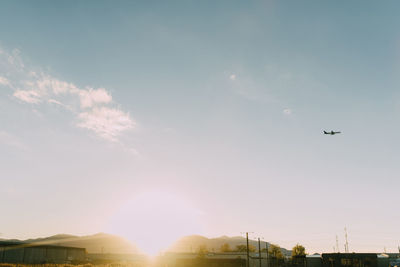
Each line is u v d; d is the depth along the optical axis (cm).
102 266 9825
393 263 9562
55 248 10519
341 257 9225
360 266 8794
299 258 10356
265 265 10481
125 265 10431
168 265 10369
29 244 9481
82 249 12212
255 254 10256
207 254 10162
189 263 10119
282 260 11225
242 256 9744
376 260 8625
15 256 8950
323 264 9562
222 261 9744
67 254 11162
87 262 11238
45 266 8269
